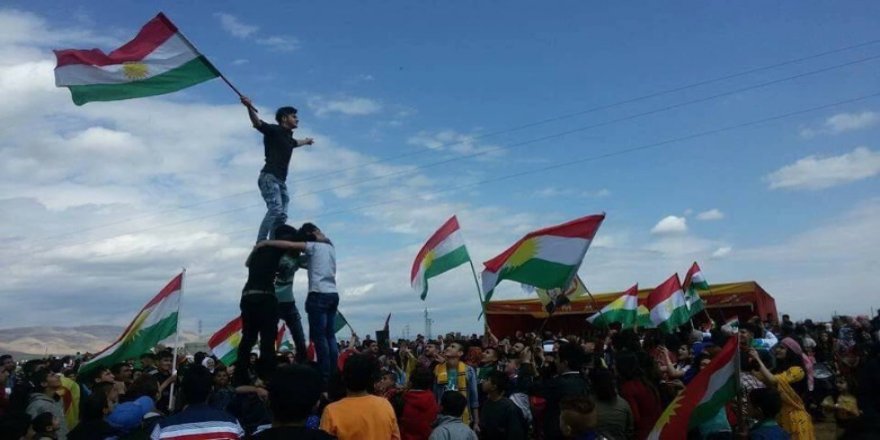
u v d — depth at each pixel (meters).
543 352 14.62
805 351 16.94
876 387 9.44
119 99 9.70
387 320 19.19
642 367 9.05
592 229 12.12
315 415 7.32
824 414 16.52
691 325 20.31
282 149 9.88
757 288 25.73
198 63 9.65
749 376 9.54
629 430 7.35
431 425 8.53
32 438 8.29
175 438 5.24
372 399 5.73
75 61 9.58
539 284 12.35
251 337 8.02
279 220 9.59
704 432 8.23
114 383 9.88
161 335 11.72
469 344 16.03
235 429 5.54
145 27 9.82
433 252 14.09
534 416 9.78
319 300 8.36
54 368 11.99
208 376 5.74
